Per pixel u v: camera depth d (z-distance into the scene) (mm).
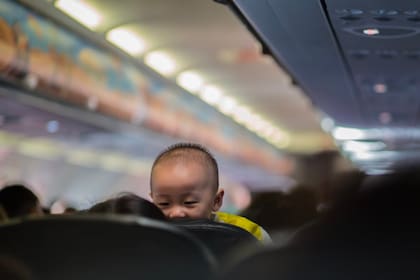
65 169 24906
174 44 22141
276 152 47531
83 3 16188
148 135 24141
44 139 22250
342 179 2703
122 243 2449
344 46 10781
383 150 25578
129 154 27812
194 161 3746
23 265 2490
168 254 2461
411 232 2295
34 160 23078
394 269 2297
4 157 21906
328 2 7961
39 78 14406
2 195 5285
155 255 2463
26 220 2457
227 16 19391
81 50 16828
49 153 23375
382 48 10828
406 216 2297
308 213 7328
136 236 2439
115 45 19156
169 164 3740
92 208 3057
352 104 17891
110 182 28406
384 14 8539
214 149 32906
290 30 9680
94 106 18031
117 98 19609
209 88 30188
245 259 2383
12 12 13047
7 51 12781
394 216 2303
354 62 12250
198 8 18609
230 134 35688
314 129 47438
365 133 24000
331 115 20453
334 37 10102
